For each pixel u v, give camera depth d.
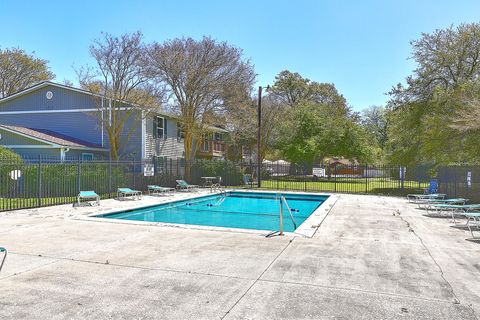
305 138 38.38
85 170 18.33
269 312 4.40
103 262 6.49
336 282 5.52
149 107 26.52
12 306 4.50
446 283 5.52
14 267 6.14
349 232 9.64
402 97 25.27
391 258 6.96
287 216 15.20
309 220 11.59
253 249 7.57
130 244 7.95
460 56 23.45
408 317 4.31
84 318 4.18
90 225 10.23
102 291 5.04
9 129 23.80
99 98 26.23
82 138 27.64
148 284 5.35
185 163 27.03
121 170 20.89
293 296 4.92
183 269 6.11
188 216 14.89
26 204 14.50
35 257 6.80
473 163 20.62
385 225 10.83
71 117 27.89
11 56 41.69
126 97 25.75
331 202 17.20
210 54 27.00
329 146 37.12
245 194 22.84
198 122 28.48
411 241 8.56
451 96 21.05
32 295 4.87
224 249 7.54
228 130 39.25
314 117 39.53
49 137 24.41
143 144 27.41
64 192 17.16
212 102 28.16
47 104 28.42
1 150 16.84
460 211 13.99
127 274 5.81
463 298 4.91
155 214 15.27
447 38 24.03
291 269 6.16
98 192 18.67
